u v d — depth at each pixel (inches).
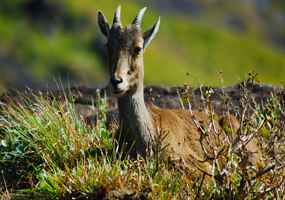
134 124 372.8
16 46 2089.1
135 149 374.6
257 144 438.3
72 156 375.9
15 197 334.3
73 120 431.8
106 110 536.1
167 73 2129.7
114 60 363.3
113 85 348.5
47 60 2058.3
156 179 329.4
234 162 314.5
